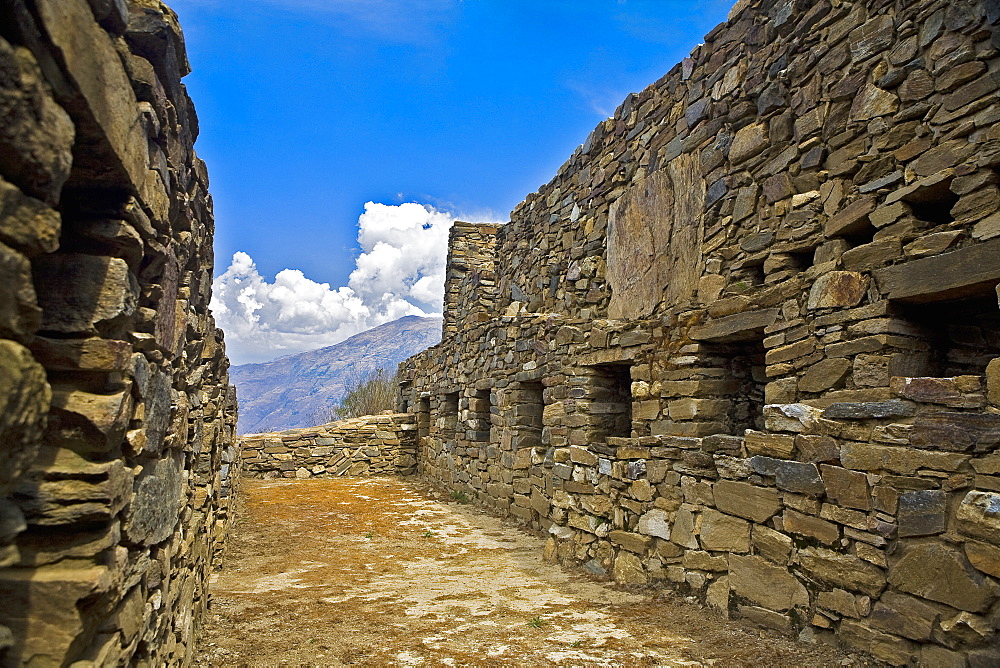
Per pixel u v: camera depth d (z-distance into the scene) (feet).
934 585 11.14
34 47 4.34
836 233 16.07
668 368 19.45
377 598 17.92
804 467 13.93
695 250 22.45
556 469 24.52
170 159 8.17
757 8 20.56
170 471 9.45
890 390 12.44
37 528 5.56
